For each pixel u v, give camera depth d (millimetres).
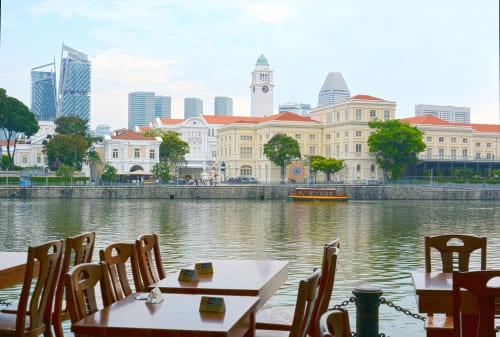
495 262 23250
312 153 137875
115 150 121875
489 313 5914
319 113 142625
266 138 137125
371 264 23062
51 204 69625
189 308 6484
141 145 122812
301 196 83812
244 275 8531
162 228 39281
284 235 35031
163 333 5711
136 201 79625
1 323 7828
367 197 95938
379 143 116125
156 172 107312
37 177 93875
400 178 119062
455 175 120188
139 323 5918
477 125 144750
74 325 5883
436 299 7309
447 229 40375
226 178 145000
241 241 31391
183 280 8102
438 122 134625
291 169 104312
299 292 6020
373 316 9359
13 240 31781
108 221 45031
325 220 48375
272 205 73812
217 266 9305
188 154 168500
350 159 127125
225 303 6703
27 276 7348
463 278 5926
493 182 106812
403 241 31969
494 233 37531
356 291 9438
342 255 25891
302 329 6293
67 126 131375
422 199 95688
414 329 13266
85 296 6746
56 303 7852
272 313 8828
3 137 188000
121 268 8180
